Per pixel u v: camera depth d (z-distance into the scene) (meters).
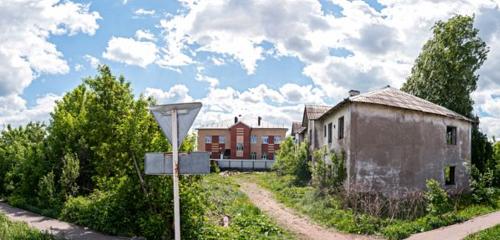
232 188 30.80
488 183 29.16
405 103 25.33
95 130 16.00
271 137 71.00
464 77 37.22
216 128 72.06
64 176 20.19
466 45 37.28
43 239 13.02
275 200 27.34
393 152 24.02
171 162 7.52
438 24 38.53
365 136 23.53
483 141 33.69
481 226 18.06
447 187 26.31
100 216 15.27
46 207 19.78
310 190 27.05
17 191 23.03
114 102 17.22
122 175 14.09
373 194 22.12
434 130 25.88
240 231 16.02
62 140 22.36
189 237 13.55
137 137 13.89
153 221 13.34
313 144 34.88
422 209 20.73
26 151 24.50
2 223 14.33
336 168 24.67
